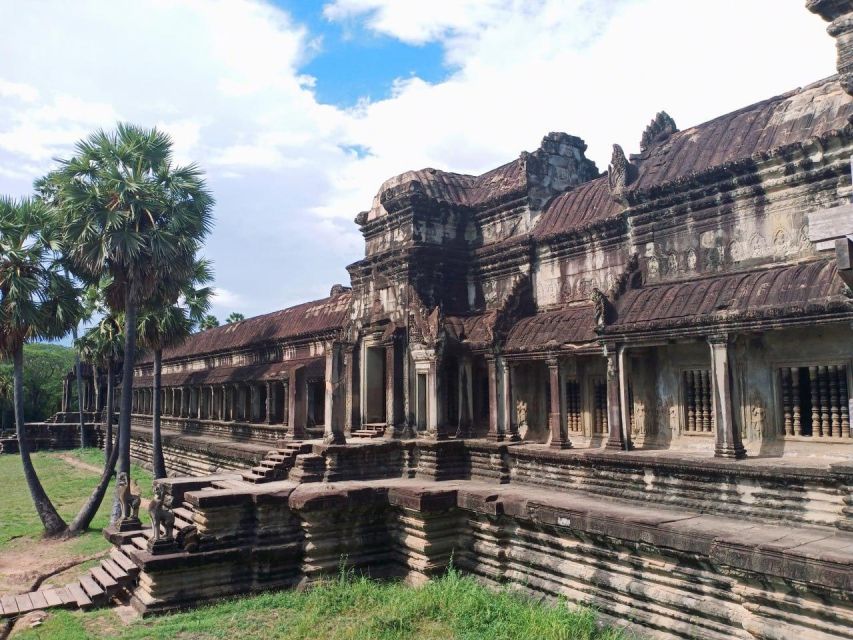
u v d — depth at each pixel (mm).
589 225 14852
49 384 63031
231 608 11969
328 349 16141
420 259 17641
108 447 28984
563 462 13258
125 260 19281
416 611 11133
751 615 8453
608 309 12609
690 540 9070
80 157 20062
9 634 11195
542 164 17875
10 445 45312
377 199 20094
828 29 8930
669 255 13234
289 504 13250
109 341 29703
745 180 11883
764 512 9789
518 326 15562
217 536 12930
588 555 10953
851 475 8656
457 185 19719
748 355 11594
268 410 26172
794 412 10938
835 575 7293
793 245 11203
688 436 12617
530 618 10359
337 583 13062
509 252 17062
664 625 9633
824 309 9211
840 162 10539
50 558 17094
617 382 12461
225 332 36031
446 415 16688
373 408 19047
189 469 30781
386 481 15273
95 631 11047
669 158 13773
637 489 11711
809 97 12016
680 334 11219
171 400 39688
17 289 19562
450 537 13453
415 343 16906
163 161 21141
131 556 12828
